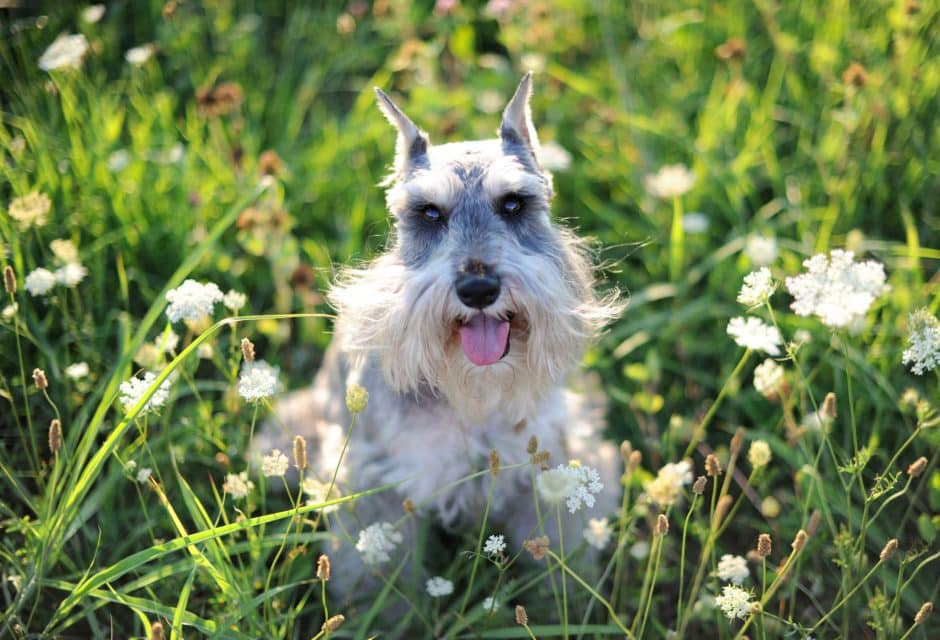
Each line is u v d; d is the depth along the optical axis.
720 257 1.26
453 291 0.94
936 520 1.02
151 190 1.33
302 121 1.55
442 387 1.00
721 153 1.39
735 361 1.23
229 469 1.04
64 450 1.00
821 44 1.44
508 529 1.14
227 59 1.53
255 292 1.33
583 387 1.20
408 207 1.01
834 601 1.06
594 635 1.03
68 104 1.34
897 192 1.33
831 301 0.88
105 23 1.57
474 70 1.55
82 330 1.19
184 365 1.11
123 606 1.07
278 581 1.05
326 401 1.18
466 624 0.97
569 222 1.39
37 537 0.98
